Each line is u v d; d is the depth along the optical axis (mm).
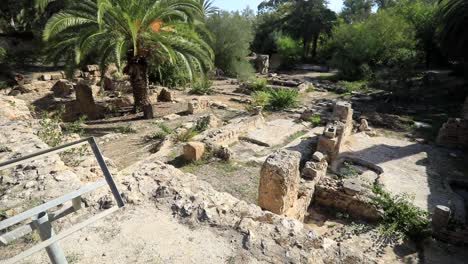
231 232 3018
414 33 24953
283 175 4875
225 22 24781
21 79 15242
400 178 8008
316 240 2949
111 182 2164
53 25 9281
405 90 18156
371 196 6211
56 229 2932
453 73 22297
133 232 2975
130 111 13305
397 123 12883
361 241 5395
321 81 25172
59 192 3500
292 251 2803
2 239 1656
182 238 2930
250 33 27031
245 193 6754
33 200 3336
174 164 8031
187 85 19453
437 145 10461
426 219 5730
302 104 16062
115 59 9570
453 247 5262
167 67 17797
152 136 10141
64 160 5016
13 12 19891
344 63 25797
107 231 2967
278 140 10398
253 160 8484
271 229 3066
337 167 8625
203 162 8172
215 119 11344
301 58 37281
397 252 5121
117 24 10562
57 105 12164
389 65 22422
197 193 3582
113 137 9914
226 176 7523
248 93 18641
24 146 4762
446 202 6883
